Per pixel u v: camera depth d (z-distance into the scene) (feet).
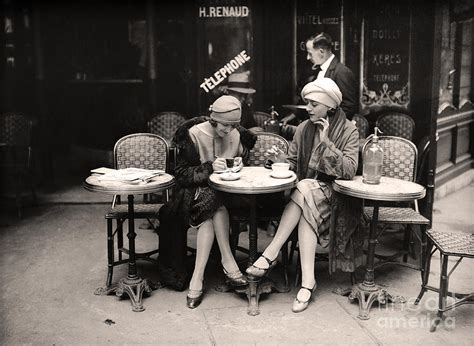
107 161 26.17
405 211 14.26
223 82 22.06
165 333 11.39
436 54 15.61
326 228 12.71
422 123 19.39
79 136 27.09
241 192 11.68
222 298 12.96
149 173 12.97
